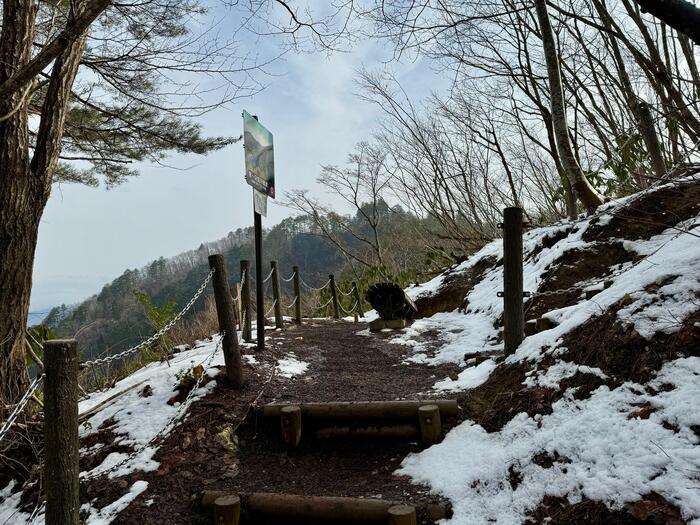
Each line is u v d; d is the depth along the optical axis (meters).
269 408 4.14
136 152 7.50
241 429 4.12
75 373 2.53
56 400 2.45
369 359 6.07
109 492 3.38
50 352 2.46
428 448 3.72
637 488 2.43
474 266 9.40
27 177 4.31
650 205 5.92
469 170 16.34
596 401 3.11
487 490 3.04
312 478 3.57
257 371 5.09
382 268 15.13
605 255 5.95
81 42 4.71
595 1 8.17
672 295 3.38
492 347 5.76
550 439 3.08
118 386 5.10
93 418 4.39
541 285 6.31
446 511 2.98
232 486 3.46
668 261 3.78
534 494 2.83
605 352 3.40
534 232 8.08
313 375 5.34
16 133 4.23
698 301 3.19
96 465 3.74
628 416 2.84
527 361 4.08
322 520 3.10
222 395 4.48
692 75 7.62
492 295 7.57
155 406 4.37
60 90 4.59
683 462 2.40
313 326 8.91
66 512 2.45
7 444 3.98
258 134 5.98
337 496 3.26
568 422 3.10
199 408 4.25
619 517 2.38
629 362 3.20
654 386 2.92
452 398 4.26
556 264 6.47
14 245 4.18
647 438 2.63
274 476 3.60
